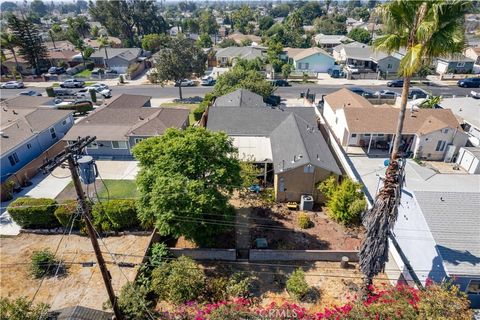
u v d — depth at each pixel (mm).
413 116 32250
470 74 60406
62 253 20078
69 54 71812
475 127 31469
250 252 19422
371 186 26938
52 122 33969
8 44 63000
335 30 108000
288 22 104750
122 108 36719
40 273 18562
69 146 11070
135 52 74625
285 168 23672
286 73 59250
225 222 19797
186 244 20828
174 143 18953
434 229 16078
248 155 27109
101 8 93250
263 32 107625
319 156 25141
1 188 25141
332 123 38156
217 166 19406
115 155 32688
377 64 61656
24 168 27828
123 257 19656
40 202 21891
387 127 31609
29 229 22141
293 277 17359
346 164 27469
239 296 16969
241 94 39438
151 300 16844
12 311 13055
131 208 20953
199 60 48875
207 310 15062
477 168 28109
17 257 19828
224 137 20562
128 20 92812
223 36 119812
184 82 57688
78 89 53750
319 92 52875
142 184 18875
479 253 15234
